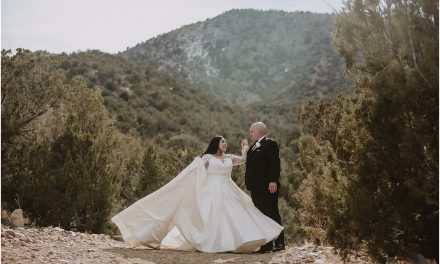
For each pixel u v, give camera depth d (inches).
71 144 458.3
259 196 317.1
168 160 964.6
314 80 5679.1
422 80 188.5
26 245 262.2
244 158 334.0
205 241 295.1
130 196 764.6
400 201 196.2
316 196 235.6
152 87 3058.6
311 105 590.2
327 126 326.0
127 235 299.3
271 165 315.6
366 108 205.5
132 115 2426.2
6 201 434.3
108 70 3016.7
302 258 257.9
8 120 477.1
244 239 291.7
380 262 204.7
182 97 3250.5
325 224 324.2
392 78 189.3
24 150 479.5
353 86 228.1
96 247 290.4
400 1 199.0
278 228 301.7
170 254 276.8
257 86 7810.0
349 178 213.0
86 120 522.0
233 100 7234.3
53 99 528.4
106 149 502.6
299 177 865.5
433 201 189.8
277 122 3304.6
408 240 202.2
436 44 183.5
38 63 528.1
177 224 304.3
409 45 197.8
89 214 459.2
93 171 469.7
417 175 194.7
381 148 198.8
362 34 209.6
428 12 191.2
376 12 206.5
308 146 438.3
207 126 2733.8
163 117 2615.7
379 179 202.2
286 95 5674.2
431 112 188.1
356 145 207.8
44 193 430.3
